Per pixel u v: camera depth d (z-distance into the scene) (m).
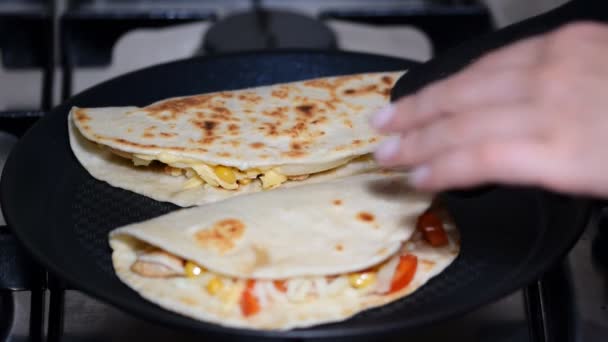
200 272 0.58
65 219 0.62
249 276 0.56
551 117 0.44
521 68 0.46
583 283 0.58
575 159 0.43
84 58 0.81
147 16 0.81
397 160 0.47
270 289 0.57
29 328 0.57
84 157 0.66
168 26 0.81
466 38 0.81
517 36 0.57
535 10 0.93
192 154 0.64
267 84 0.73
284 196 0.62
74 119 0.66
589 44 0.46
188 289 0.57
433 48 0.82
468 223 0.61
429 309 0.56
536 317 0.56
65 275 0.54
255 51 0.74
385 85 0.71
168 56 0.83
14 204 0.59
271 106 0.69
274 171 0.65
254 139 0.66
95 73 0.80
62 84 0.78
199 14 0.82
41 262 0.55
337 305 0.56
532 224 0.61
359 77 0.72
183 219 0.60
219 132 0.66
